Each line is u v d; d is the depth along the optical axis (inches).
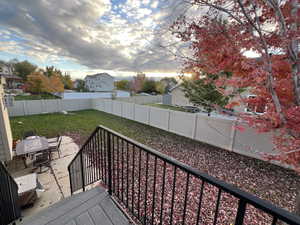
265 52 72.6
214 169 162.6
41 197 126.9
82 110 551.8
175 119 288.2
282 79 74.7
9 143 183.6
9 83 990.4
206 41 96.0
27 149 166.9
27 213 109.7
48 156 189.0
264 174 152.8
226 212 99.3
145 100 788.0
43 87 728.3
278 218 23.3
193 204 106.5
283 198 118.6
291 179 144.1
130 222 61.6
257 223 91.7
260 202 25.6
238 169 162.6
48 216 64.3
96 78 1293.1
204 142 243.4
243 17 81.7
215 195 116.1
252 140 187.2
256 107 94.5
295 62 71.4
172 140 254.7
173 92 667.4
